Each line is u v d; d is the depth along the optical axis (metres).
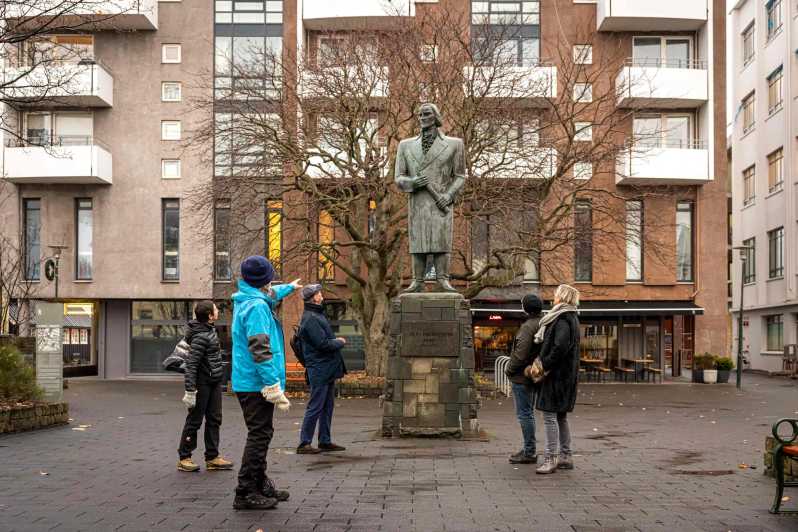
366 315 25.02
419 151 12.33
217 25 33.53
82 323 33.88
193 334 9.24
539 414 17.62
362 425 14.91
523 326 9.78
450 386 12.11
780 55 39.91
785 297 38.88
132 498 7.61
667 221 33.00
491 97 24.94
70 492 7.93
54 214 33.19
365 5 31.84
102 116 33.38
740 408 20.08
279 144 23.56
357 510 7.07
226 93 28.67
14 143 32.16
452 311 12.15
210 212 27.86
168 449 11.27
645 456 10.81
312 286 10.86
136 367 33.56
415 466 9.57
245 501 7.11
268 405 7.17
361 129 23.73
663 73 32.09
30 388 14.63
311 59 26.42
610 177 32.88
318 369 10.67
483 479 8.69
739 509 7.26
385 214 23.69
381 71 24.30
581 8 33.44
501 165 24.12
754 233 43.88
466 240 25.11
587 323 33.12
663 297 33.00
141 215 33.22
